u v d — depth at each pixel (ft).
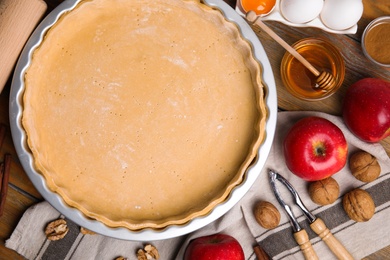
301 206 2.73
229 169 2.50
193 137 2.50
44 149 2.46
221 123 2.51
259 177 2.78
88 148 2.48
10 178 2.74
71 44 2.48
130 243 2.79
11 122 2.39
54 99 2.47
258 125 2.44
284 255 2.77
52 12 2.41
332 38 2.78
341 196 2.80
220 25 2.48
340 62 2.70
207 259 2.63
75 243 2.76
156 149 2.50
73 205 2.41
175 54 2.50
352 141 2.75
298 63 2.77
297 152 2.64
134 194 2.49
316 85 2.73
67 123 2.47
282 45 2.56
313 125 2.62
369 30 2.73
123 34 2.50
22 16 2.45
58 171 2.47
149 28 2.50
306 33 2.77
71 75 2.48
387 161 2.74
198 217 2.43
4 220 2.75
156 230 2.43
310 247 2.71
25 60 2.39
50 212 2.74
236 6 2.67
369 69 2.78
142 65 2.50
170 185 2.50
